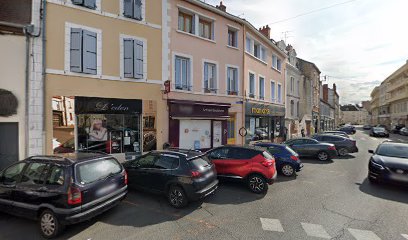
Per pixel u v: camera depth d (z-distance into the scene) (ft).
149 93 34.91
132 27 33.40
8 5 26.50
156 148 35.58
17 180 16.30
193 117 39.52
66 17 28.71
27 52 26.58
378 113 225.56
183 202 19.08
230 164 24.95
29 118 26.63
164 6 36.58
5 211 16.42
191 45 40.29
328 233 15.10
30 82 26.76
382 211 18.65
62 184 14.74
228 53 46.52
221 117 43.80
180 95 38.68
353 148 47.19
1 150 26.05
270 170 23.41
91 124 30.78
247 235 14.83
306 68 104.06
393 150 28.09
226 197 22.16
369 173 26.53
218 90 44.50
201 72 41.81
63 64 28.48
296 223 16.52
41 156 17.04
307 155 43.04
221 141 44.73
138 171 21.85
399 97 142.72
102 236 14.70
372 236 14.74
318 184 26.58
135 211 18.58
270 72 63.26
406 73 134.41
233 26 47.55
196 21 41.32
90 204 15.21
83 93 29.76
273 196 22.44
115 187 17.49
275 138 66.74
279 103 69.21
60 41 28.37
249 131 53.31
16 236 14.87
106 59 31.32
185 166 19.71
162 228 15.75
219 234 14.96
